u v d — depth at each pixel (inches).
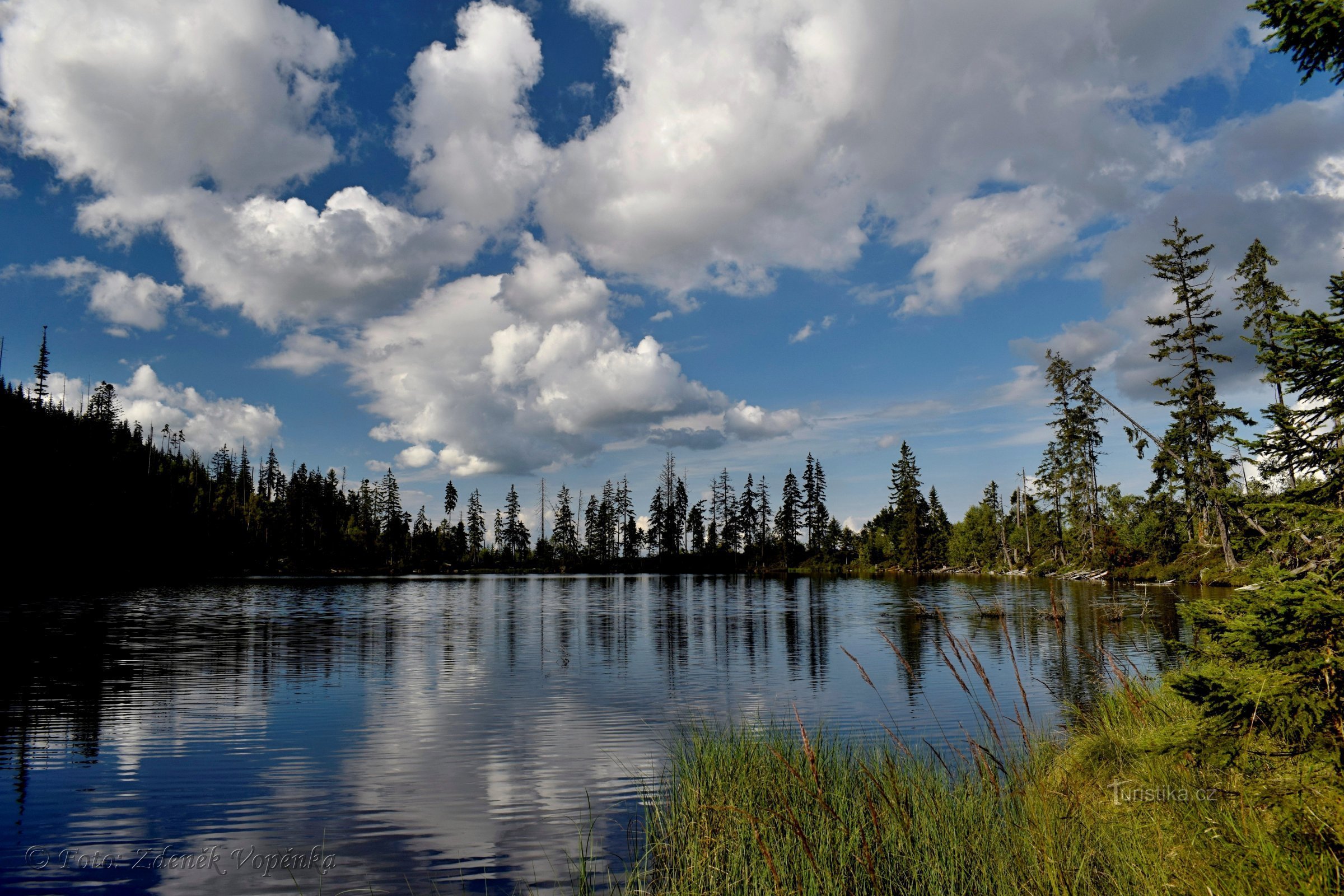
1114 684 450.0
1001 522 3577.8
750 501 4899.1
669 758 467.8
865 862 221.5
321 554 4335.6
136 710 634.2
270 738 538.0
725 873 243.8
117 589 2372.0
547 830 343.3
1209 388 1600.6
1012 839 233.3
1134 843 215.0
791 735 482.6
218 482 4734.3
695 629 1370.6
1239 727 193.2
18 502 2667.3
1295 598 174.1
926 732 513.0
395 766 460.4
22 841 341.7
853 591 2571.4
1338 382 208.1
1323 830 173.0
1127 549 2486.5
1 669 848.9
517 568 5191.9
